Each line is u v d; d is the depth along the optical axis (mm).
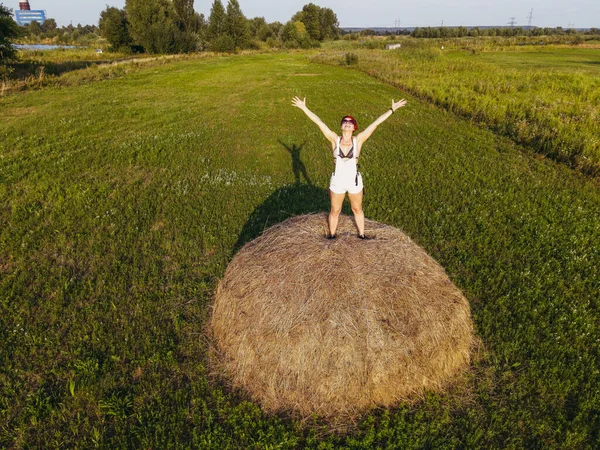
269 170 12211
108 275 7172
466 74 28938
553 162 12703
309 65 38531
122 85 26734
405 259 5156
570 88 23234
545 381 5141
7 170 11547
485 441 4527
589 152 12602
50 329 5957
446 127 16781
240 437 4531
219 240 8234
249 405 4809
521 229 8664
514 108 18828
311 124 17438
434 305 4828
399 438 4473
